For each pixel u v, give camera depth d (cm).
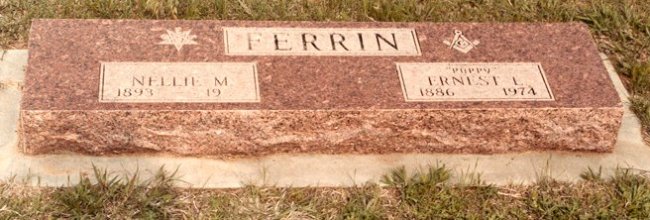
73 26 227
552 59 234
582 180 221
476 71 228
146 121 210
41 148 212
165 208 205
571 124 223
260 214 206
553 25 244
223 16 254
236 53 226
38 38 223
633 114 240
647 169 226
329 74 223
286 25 236
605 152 229
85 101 209
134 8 254
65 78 214
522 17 264
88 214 202
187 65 221
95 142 212
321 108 214
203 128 213
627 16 267
